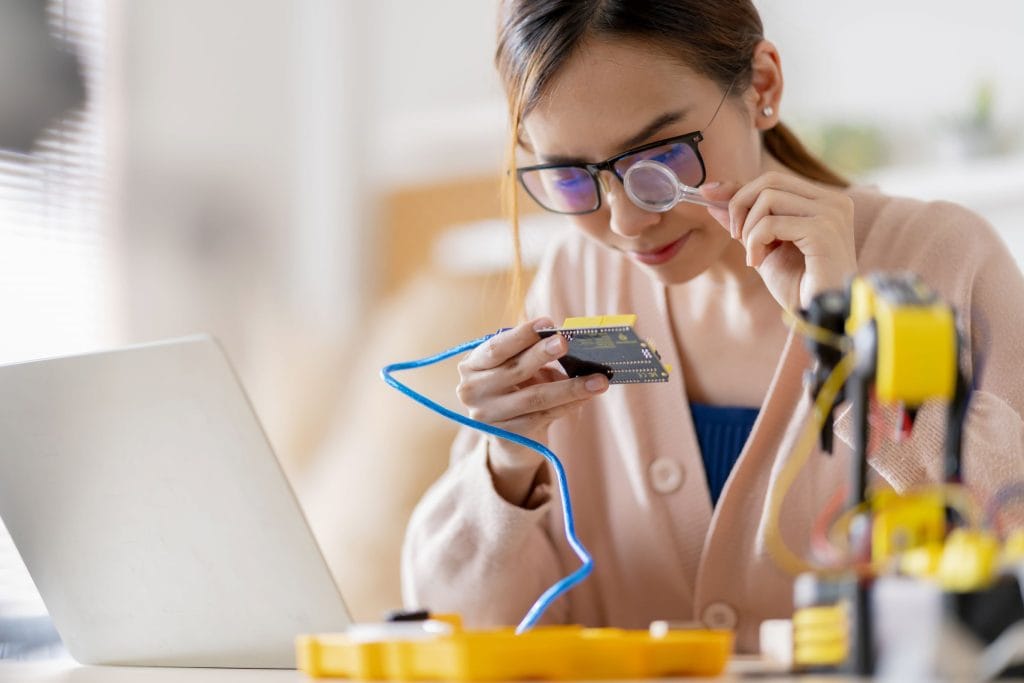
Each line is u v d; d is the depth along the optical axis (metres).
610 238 1.42
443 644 0.77
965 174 2.68
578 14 1.27
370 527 2.44
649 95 1.27
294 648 1.09
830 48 2.80
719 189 1.32
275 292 3.49
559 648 0.77
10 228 2.89
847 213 1.30
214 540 1.08
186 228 3.33
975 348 1.46
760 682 0.75
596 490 1.62
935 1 2.73
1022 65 2.68
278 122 3.55
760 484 1.47
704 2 1.32
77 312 3.01
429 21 3.48
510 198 1.52
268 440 1.02
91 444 1.10
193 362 1.02
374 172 3.52
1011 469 1.18
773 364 1.54
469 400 1.30
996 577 0.68
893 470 1.21
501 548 1.43
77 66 3.10
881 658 0.71
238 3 3.48
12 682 1.01
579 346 1.19
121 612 1.16
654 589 1.55
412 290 3.23
